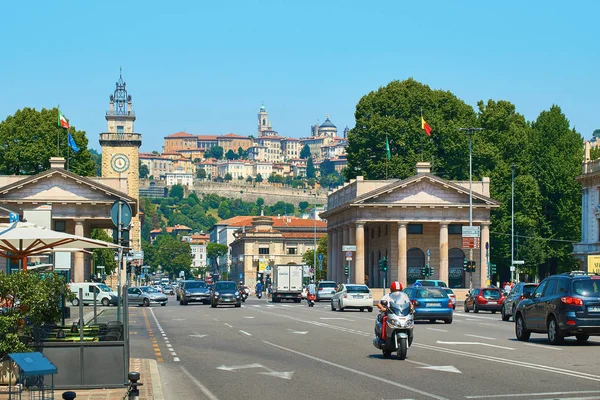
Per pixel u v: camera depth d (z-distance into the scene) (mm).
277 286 108625
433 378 24188
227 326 50844
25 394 20984
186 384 23891
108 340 23422
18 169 118688
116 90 199750
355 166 125625
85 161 122250
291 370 26859
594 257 80250
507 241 118250
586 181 107250
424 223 115438
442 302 52469
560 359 29234
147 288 96938
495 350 32844
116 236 31641
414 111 124250
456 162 120500
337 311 74875
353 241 116438
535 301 36844
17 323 21953
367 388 22312
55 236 26766
